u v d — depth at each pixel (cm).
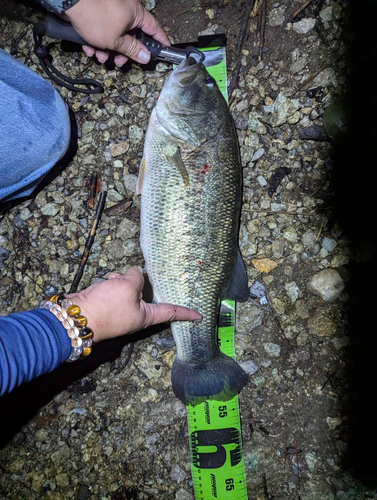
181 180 56
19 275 67
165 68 66
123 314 51
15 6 67
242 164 66
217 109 57
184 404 63
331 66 65
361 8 65
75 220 67
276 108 66
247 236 67
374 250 65
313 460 65
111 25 55
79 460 66
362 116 65
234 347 65
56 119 56
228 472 63
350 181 66
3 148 52
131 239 67
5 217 68
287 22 66
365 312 65
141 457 66
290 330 66
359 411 65
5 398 67
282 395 66
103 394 67
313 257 66
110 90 67
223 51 64
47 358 43
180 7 67
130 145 67
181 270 57
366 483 64
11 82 53
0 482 67
